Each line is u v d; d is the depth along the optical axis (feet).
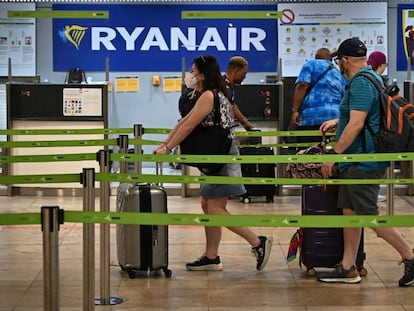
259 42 41.81
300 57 41.75
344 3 41.50
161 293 18.62
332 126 20.36
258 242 20.49
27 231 26.32
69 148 34.60
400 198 34.17
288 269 20.95
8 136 34.19
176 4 41.78
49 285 11.41
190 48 41.96
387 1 41.57
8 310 17.38
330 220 13.25
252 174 32.27
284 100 36.83
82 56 41.93
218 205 20.13
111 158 17.72
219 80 19.83
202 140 19.65
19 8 41.39
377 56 23.63
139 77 42.16
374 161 18.20
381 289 18.95
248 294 18.53
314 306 17.56
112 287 19.11
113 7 41.73
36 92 34.09
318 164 19.72
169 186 34.86
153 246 19.84
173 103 42.34
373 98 18.17
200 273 20.56
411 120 18.35
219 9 41.70
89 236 14.35
